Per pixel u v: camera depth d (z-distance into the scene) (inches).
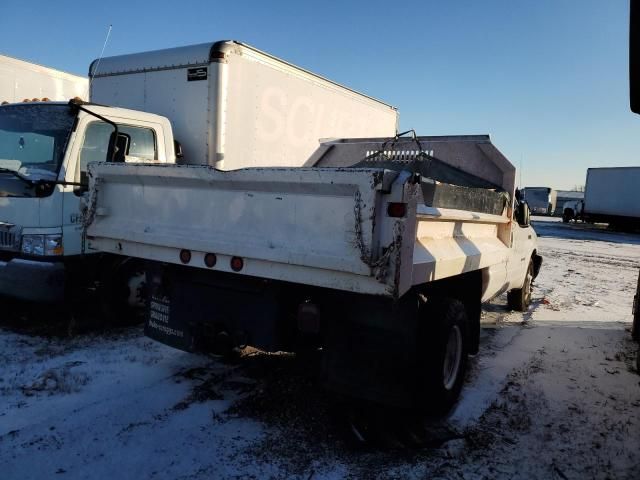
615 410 173.2
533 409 171.3
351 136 338.6
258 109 252.1
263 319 148.9
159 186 157.2
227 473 123.2
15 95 318.3
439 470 129.3
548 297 376.8
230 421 149.0
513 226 246.8
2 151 224.2
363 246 117.6
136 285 223.9
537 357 228.7
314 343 160.2
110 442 133.7
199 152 237.9
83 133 211.9
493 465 133.8
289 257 129.1
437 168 238.1
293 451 134.6
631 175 1252.5
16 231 207.8
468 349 176.1
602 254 716.7
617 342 258.5
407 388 140.3
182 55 239.6
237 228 139.9
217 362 194.2
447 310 153.6
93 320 239.8
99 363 186.7
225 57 230.2
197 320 161.5
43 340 209.5
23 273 201.9
